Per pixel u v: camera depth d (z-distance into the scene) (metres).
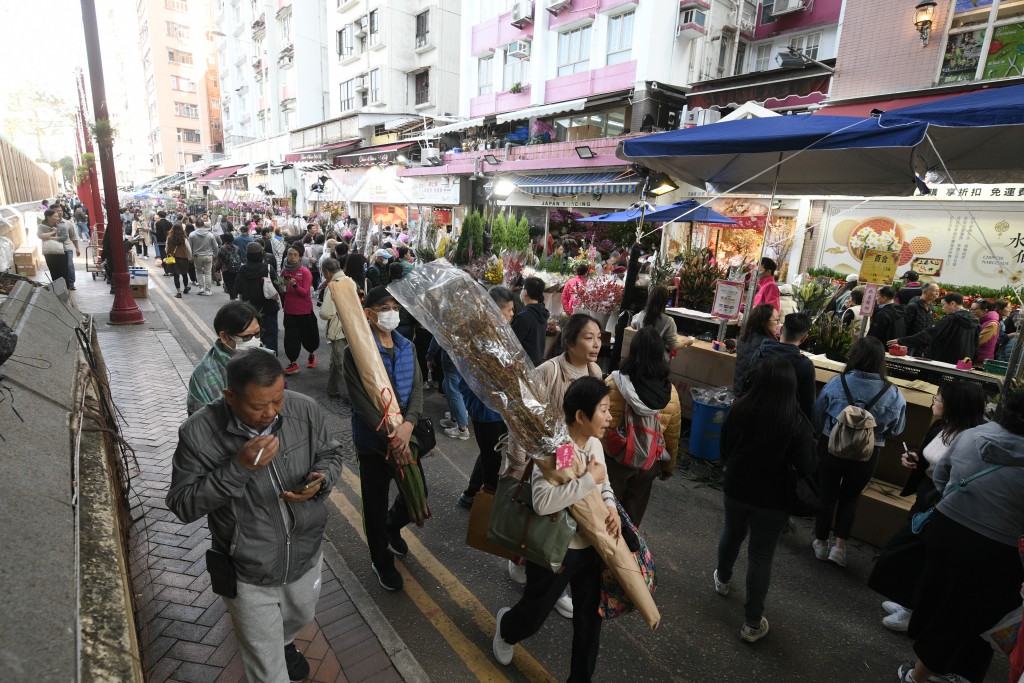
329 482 2.16
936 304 9.65
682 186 14.93
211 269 12.95
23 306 3.29
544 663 2.86
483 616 3.17
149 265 18.08
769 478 2.90
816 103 12.39
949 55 10.42
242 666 2.58
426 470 4.98
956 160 5.53
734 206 13.79
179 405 5.78
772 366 2.89
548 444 2.29
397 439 2.81
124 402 5.79
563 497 2.25
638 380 2.99
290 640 2.45
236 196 39.09
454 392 5.58
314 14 35.50
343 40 31.38
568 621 3.21
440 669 2.78
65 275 11.50
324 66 36.41
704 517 4.43
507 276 8.43
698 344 6.41
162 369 6.96
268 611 2.13
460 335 2.48
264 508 2.03
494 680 2.73
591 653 2.46
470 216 8.90
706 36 16.45
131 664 1.64
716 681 2.83
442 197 21.66
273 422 2.04
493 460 4.04
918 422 4.30
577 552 2.40
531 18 19.27
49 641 1.24
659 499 4.70
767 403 2.86
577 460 2.39
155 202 33.53
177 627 2.79
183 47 66.19
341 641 2.84
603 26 17.06
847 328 6.27
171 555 3.36
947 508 2.55
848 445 3.56
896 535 3.01
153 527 3.63
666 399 3.03
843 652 3.06
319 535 2.24
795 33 16.77
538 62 19.12
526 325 4.65
